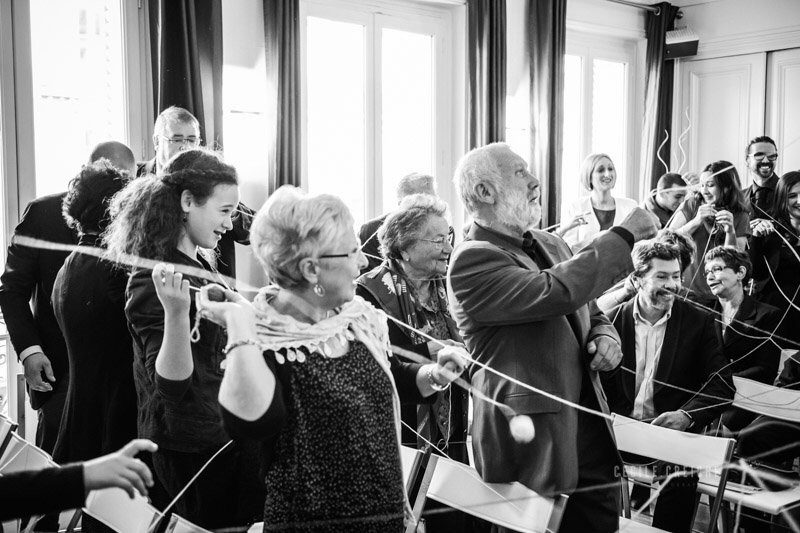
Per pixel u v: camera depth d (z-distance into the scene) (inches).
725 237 174.4
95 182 102.8
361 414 60.0
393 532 60.7
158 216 83.2
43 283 121.1
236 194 87.0
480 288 84.5
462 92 262.1
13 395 170.7
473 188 89.1
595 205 224.1
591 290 80.6
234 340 56.9
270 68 212.5
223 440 81.9
